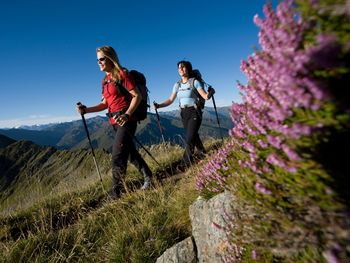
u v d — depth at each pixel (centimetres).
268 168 220
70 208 834
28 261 585
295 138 179
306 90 165
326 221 182
